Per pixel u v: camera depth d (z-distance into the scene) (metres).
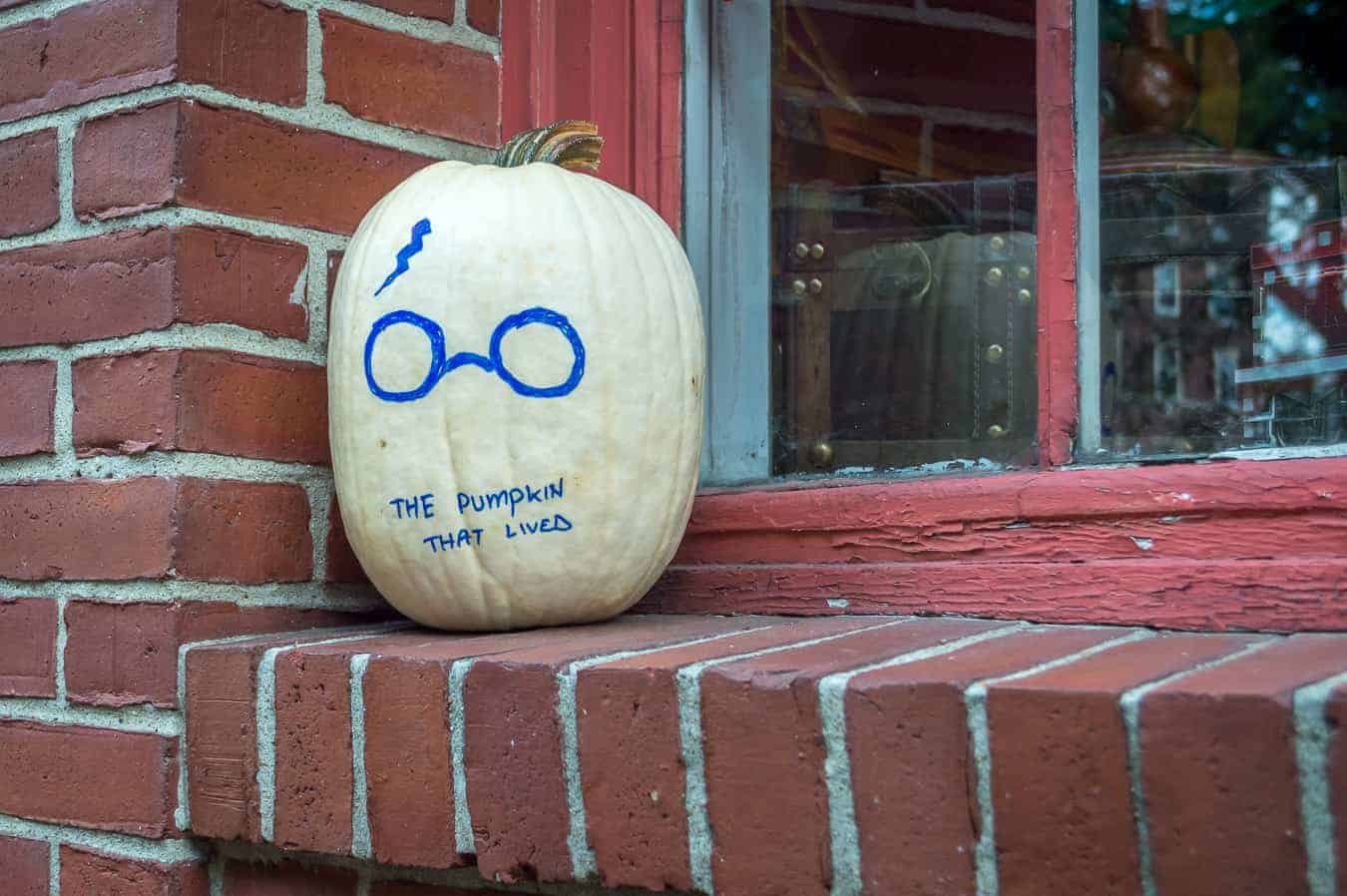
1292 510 1.10
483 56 1.38
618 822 1.02
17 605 1.25
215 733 1.15
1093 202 1.23
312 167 1.27
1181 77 1.21
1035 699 0.92
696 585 1.28
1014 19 1.26
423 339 1.17
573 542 1.17
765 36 1.38
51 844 1.22
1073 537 1.16
